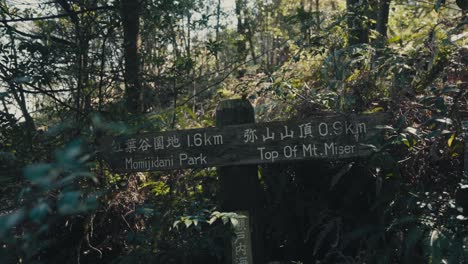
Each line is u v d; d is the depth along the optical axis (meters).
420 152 4.12
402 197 3.97
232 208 3.79
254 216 3.79
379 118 3.63
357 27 5.18
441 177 4.08
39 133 4.11
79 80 4.41
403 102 4.33
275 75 5.65
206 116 5.71
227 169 3.82
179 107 4.73
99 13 4.80
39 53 4.43
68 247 4.30
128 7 4.66
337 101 4.52
